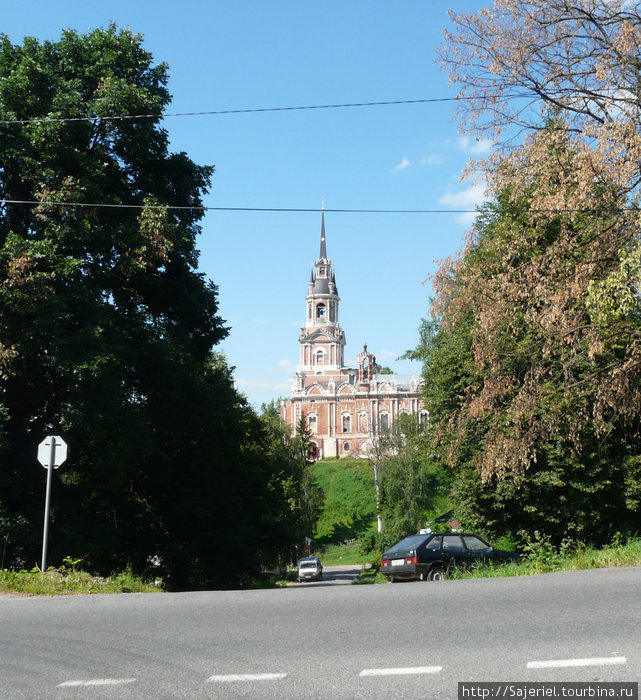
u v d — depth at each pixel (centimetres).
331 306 14738
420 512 5975
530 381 2050
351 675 606
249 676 618
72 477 2609
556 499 2620
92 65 2545
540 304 1972
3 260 2081
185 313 2761
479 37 1997
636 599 870
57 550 2070
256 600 1029
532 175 1886
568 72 1941
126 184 2652
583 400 2100
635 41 1752
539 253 2045
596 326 1842
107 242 2352
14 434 2353
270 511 3638
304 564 5659
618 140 1688
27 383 2325
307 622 831
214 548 2920
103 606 1010
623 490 2545
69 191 2198
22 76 2255
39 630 840
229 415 2936
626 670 582
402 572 1939
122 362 2369
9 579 1341
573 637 690
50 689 604
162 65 2727
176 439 2809
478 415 2219
